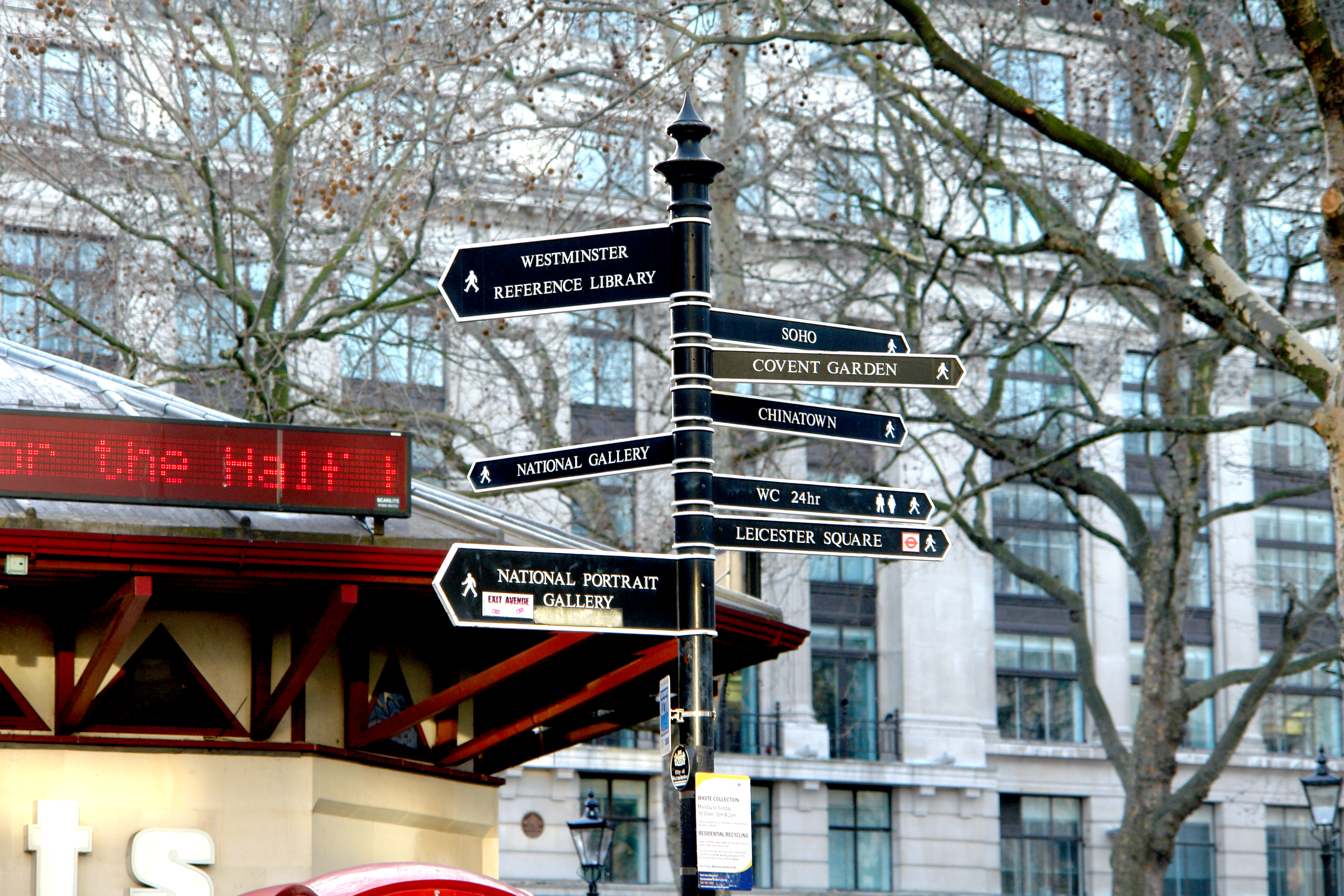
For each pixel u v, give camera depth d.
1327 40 11.88
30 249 28.83
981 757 46.53
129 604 9.97
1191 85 15.59
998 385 27.89
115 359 27.42
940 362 8.66
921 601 47.03
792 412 8.38
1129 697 48.28
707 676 7.68
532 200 30.12
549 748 14.66
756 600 12.73
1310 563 50.53
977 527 29.58
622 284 8.09
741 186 27.86
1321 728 50.06
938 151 31.30
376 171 25.20
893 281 36.06
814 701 46.19
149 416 11.70
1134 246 34.25
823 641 46.53
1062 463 28.34
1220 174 25.53
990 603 47.69
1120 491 28.80
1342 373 12.54
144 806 10.90
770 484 8.23
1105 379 34.91
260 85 30.97
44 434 10.07
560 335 31.70
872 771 45.19
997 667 47.84
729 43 22.39
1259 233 33.25
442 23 23.80
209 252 26.67
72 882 10.54
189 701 11.45
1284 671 27.34
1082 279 28.80
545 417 28.58
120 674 11.25
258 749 11.27
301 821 11.27
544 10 22.97
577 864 41.62
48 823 10.57
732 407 8.23
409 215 27.20
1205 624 49.50
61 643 11.11
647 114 25.02
